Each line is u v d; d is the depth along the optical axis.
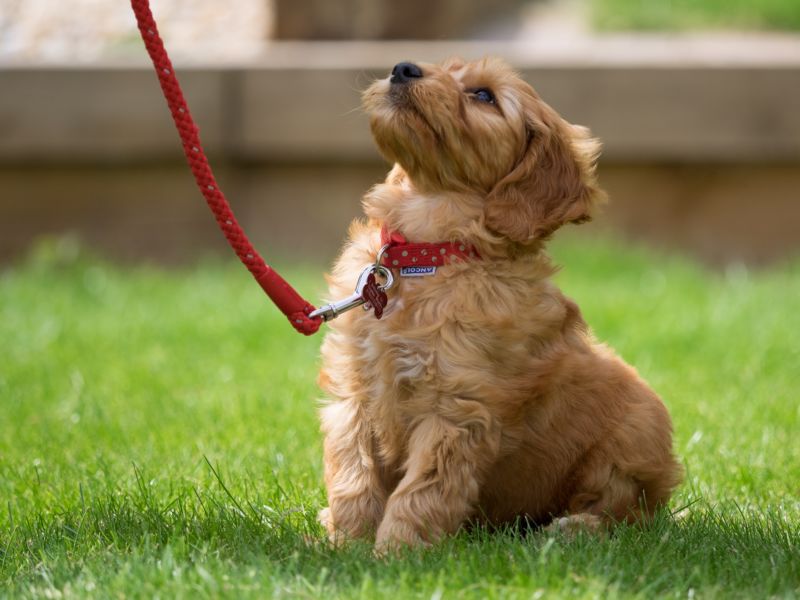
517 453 6.82
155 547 5.86
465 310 6.38
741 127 17.69
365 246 6.91
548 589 5.37
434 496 6.28
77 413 9.43
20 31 19.84
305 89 17.53
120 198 18.03
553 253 16.61
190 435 8.82
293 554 5.82
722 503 7.23
